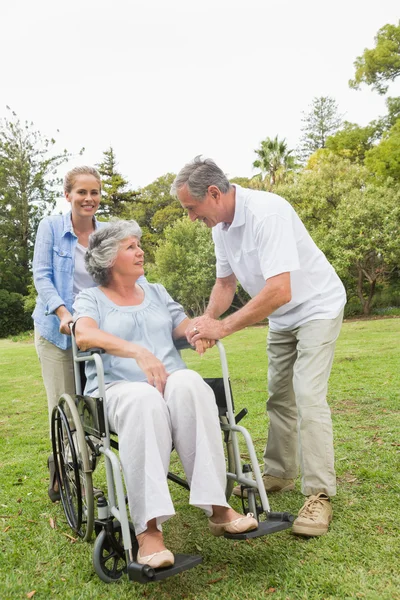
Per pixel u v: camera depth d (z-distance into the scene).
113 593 1.80
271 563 1.93
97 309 2.22
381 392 4.76
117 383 2.05
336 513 2.31
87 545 2.20
